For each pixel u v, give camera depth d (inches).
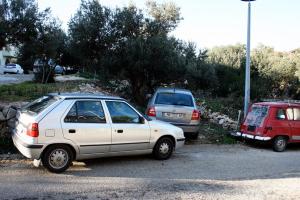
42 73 904.3
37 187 258.8
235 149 454.0
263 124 465.7
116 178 291.4
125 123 335.9
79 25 678.5
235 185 289.4
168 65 657.0
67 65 1140.5
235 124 580.1
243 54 1363.2
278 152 459.5
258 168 354.3
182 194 258.8
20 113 321.1
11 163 319.0
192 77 760.3
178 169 331.3
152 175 306.2
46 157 291.9
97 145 315.0
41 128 287.7
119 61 653.3
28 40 629.6
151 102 460.4
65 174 295.1
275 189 283.6
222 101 890.1
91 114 316.2
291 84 1334.9
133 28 693.3
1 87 572.7
